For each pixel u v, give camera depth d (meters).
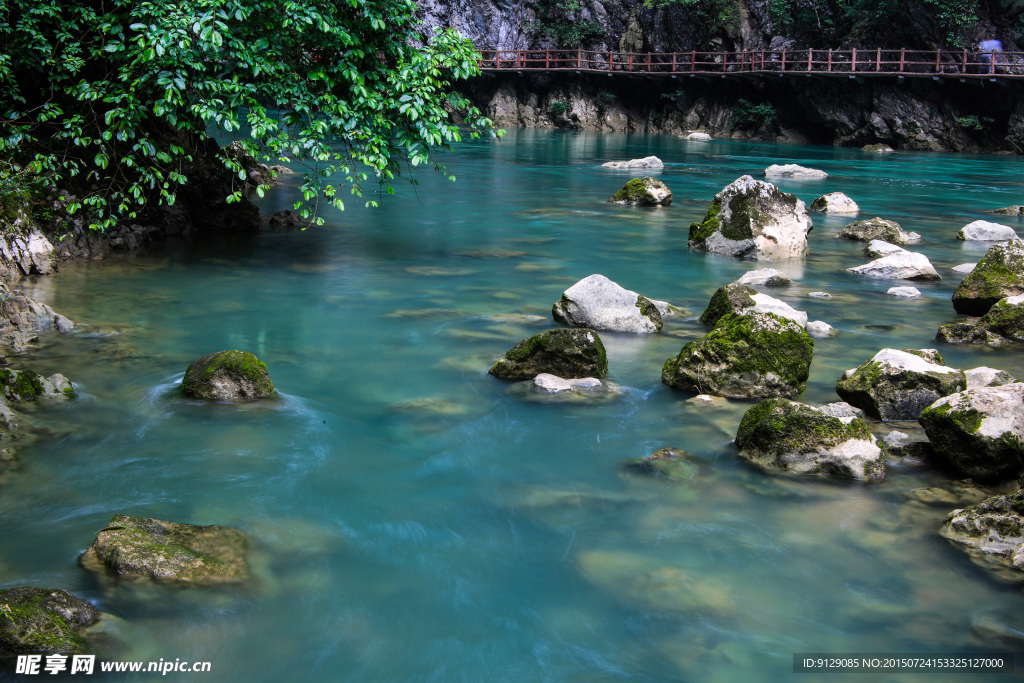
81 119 8.17
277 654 3.07
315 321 7.26
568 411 5.36
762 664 3.06
